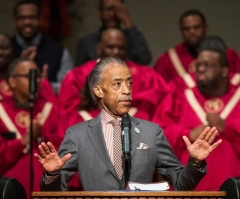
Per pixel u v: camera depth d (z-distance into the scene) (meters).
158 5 30.28
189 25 24.91
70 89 22.39
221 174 20.75
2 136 21.56
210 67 21.80
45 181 12.48
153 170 13.48
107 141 13.49
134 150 13.32
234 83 22.47
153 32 30.08
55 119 21.80
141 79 22.73
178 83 22.81
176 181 13.29
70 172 13.42
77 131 13.72
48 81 22.73
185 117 21.91
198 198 11.40
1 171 20.80
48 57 25.03
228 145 20.91
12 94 21.94
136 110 22.06
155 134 13.65
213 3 30.14
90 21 29.34
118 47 22.50
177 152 20.91
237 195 12.08
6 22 29.45
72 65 25.45
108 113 13.64
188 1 30.14
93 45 25.42
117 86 13.28
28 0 25.44
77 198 11.31
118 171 13.30
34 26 24.95
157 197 11.30
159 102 22.23
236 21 30.00
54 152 12.24
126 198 11.26
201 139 12.48
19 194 12.69
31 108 17.92
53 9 28.47
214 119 20.78
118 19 25.14
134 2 30.19
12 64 21.75
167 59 25.61
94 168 13.28
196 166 12.59
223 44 23.89
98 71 13.47
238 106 21.97
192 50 25.38
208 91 22.02
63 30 28.59
